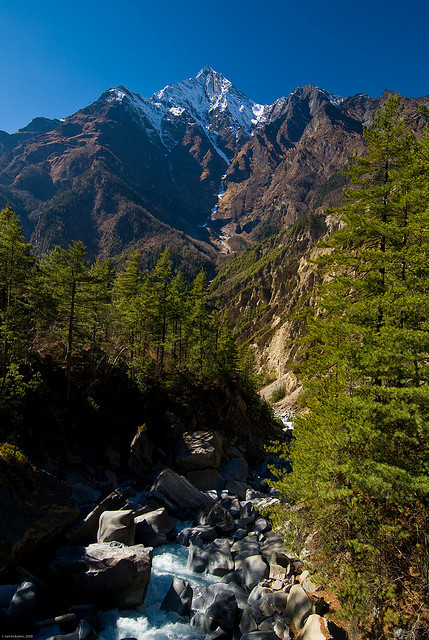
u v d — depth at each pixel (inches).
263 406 2076.8
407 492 389.4
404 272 518.3
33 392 945.5
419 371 414.0
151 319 1425.9
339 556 438.6
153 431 1174.3
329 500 434.0
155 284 1507.1
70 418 1003.3
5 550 478.0
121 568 491.5
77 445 974.4
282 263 6141.7
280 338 4409.5
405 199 537.0
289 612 446.9
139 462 1030.4
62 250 1063.6
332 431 463.5
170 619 469.4
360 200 638.5
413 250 494.3
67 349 1147.9
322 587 467.5
